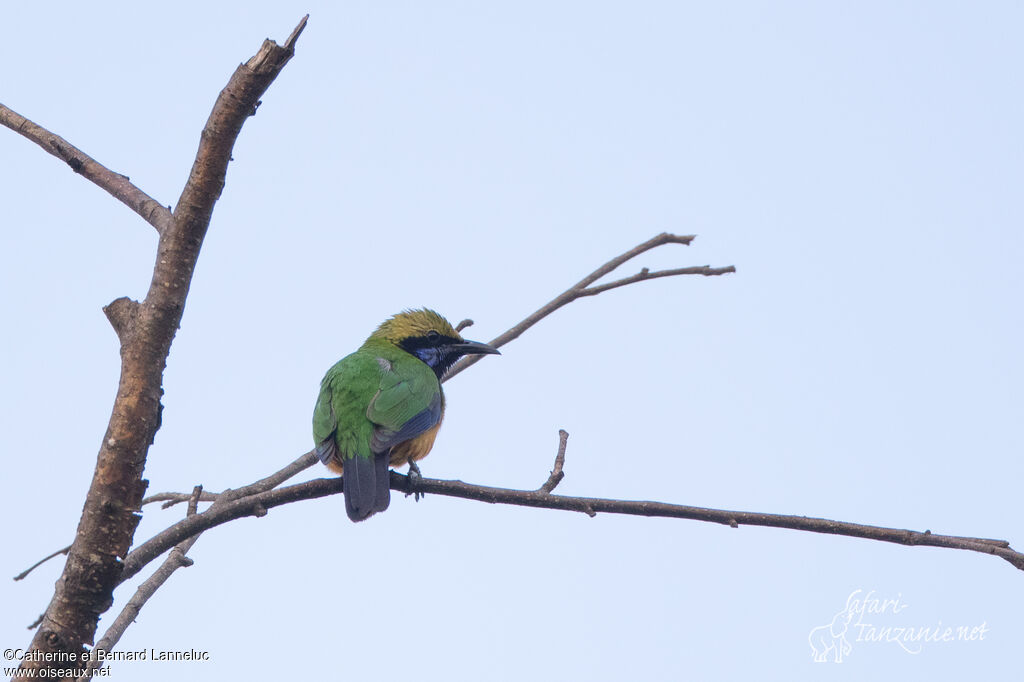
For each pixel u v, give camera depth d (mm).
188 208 8953
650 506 10484
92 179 10547
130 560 9469
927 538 9523
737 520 10195
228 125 8672
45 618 8938
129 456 8922
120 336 9141
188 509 11773
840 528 9836
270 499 11102
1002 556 9148
